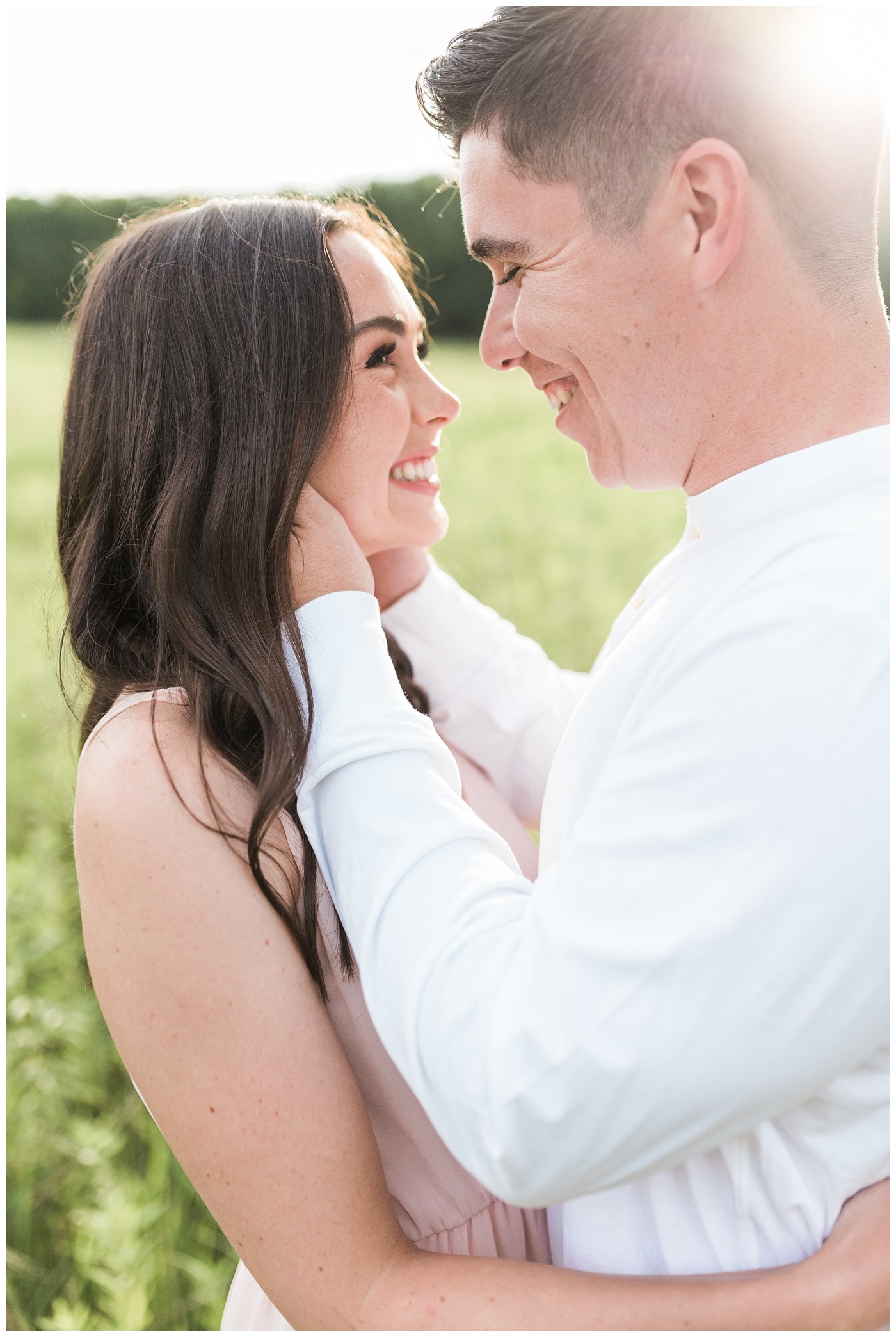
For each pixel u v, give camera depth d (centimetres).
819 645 86
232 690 114
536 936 88
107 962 106
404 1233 112
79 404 133
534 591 573
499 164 109
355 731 106
